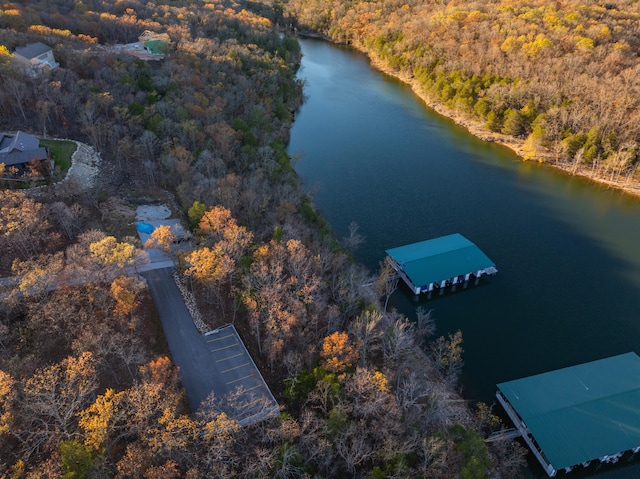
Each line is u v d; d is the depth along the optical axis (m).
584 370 100.06
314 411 79.81
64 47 175.25
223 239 104.94
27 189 117.25
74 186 118.12
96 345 78.00
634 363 102.00
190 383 85.62
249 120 174.12
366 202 163.50
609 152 180.38
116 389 80.56
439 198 167.50
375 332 98.12
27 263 91.19
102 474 60.81
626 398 93.38
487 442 88.94
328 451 70.25
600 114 184.38
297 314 89.12
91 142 144.00
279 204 132.12
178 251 106.00
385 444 69.88
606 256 141.25
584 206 164.88
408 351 98.75
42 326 83.81
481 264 129.88
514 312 121.25
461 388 101.19
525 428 90.62
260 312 91.69
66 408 67.81
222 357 91.12
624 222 157.00
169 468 60.44
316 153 195.00
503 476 85.44
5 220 100.38
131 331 91.50
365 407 73.50
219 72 194.62
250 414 80.31
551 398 93.69
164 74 182.75
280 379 88.50
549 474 85.88
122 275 93.44
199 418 78.00
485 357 108.62
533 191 173.25
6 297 88.31
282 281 101.00
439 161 192.62
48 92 146.25
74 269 94.44
